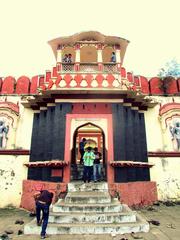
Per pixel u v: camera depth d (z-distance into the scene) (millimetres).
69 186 8047
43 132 10008
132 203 8461
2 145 10586
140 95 9734
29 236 5406
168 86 11836
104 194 7375
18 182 10078
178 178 10359
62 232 5566
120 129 9297
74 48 11008
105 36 10609
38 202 5547
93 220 6008
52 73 10766
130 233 5602
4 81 11766
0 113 10992
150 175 10297
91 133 16562
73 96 9656
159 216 7492
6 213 8617
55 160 8844
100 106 9656
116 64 10633
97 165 8953
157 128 11008
